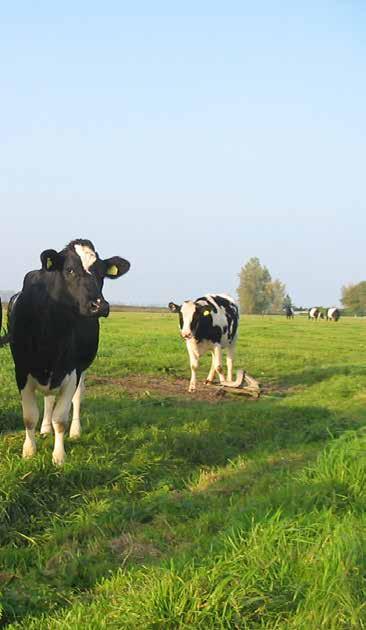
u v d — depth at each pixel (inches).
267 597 181.9
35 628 187.9
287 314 3321.9
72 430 380.2
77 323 353.1
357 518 236.8
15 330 340.5
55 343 331.9
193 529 257.3
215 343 661.3
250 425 459.5
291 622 174.9
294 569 195.9
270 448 405.7
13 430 401.1
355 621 168.4
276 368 853.8
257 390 613.0
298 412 520.4
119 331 1368.1
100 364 759.7
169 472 341.7
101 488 303.6
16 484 279.6
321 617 172.1
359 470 279.0
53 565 232.4
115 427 395.9
